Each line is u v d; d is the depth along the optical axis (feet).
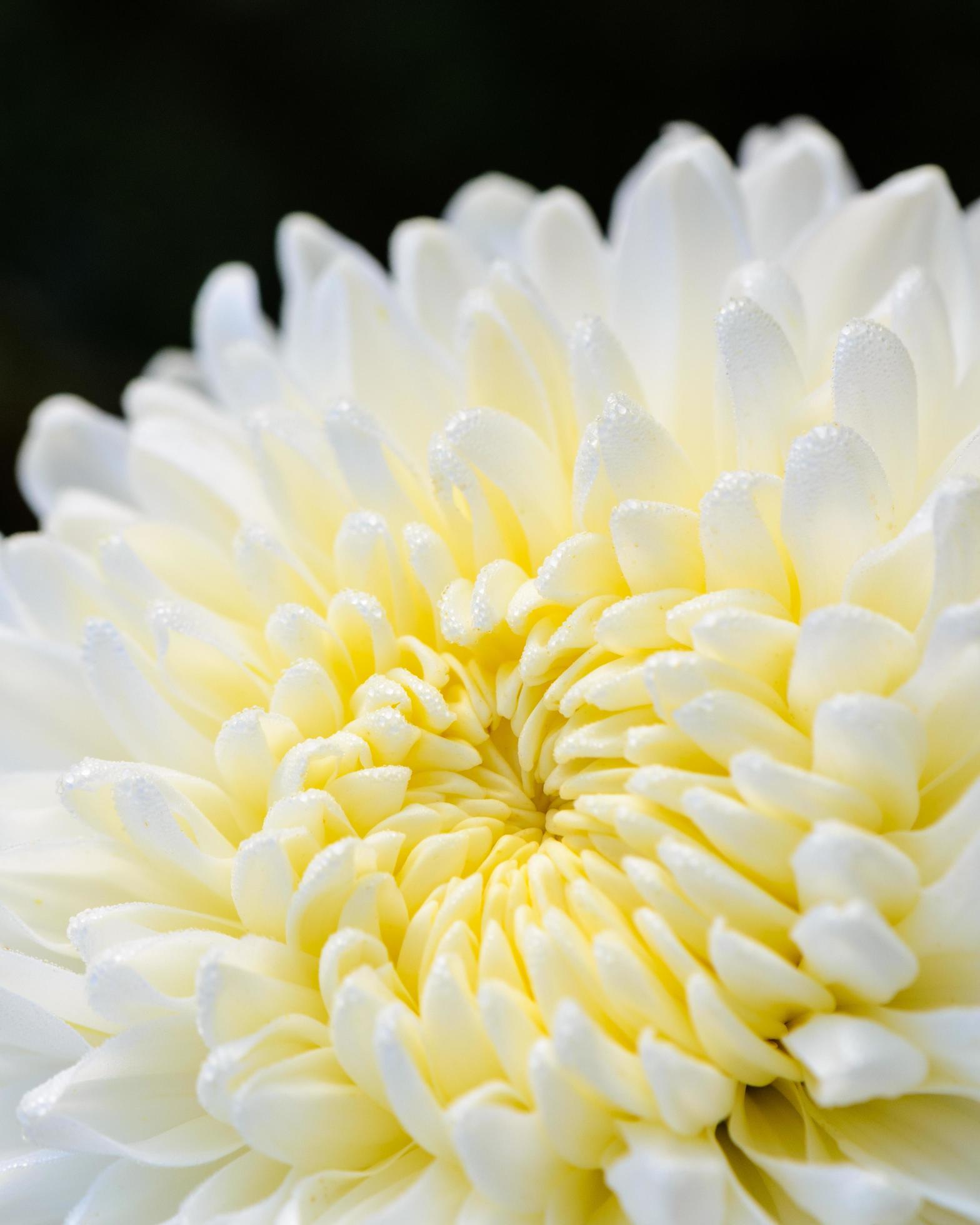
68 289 1.56
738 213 1.09
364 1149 1.02
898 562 1.02
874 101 1.52
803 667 1.01
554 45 1.56
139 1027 1.02
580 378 1.06
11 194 1.56
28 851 1.05
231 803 1.05
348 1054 1.01
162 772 1.05
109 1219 1.02
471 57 1.57
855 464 1.01
